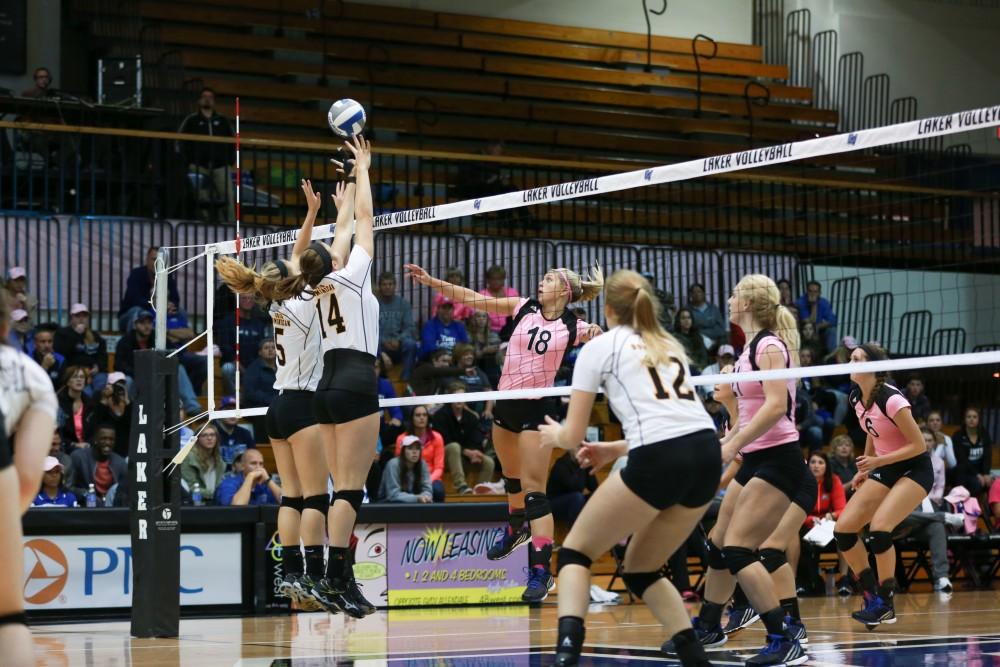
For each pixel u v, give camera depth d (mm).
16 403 3918
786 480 7164
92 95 19344
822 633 9344
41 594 10938
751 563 7137
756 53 24938
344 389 7707
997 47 25297
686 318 16109
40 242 15977
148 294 15523
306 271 7570
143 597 9477
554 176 20188
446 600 12500
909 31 24781
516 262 17547
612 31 23891
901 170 22875
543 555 8719
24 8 19203
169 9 20438
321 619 11078
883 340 20141
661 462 5363
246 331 15359
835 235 20984
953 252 19375
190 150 17406
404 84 21766
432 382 14938
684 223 20531
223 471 13039
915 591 15047
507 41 22875
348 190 8211
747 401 7496
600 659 7523
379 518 12234
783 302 17547
